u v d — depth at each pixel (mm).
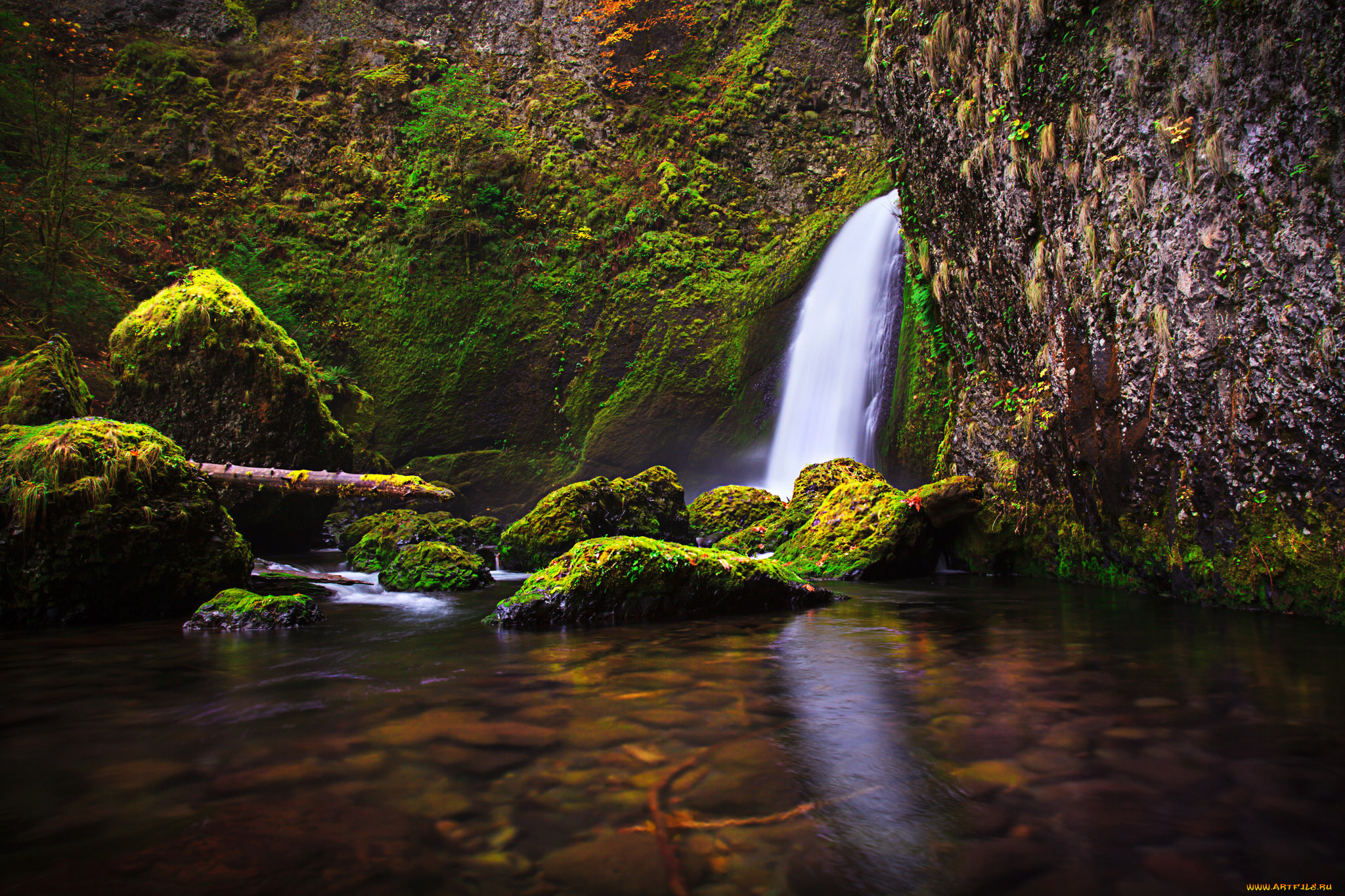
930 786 2146
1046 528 7113
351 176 20172
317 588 7164
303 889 1606
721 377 17594
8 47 16688
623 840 1835
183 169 19141
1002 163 6359
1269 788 2100
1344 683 3162
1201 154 4547
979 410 7910
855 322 14570
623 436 17422
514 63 22203
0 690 3307
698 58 22156
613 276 19359
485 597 6809
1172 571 5367
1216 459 4734
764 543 9789
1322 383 4008
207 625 5027
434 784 2195
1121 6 5059
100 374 13094
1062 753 2402
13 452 5371
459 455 17719
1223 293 4500
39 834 1873
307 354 17750
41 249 14258
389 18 22297
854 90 20672
